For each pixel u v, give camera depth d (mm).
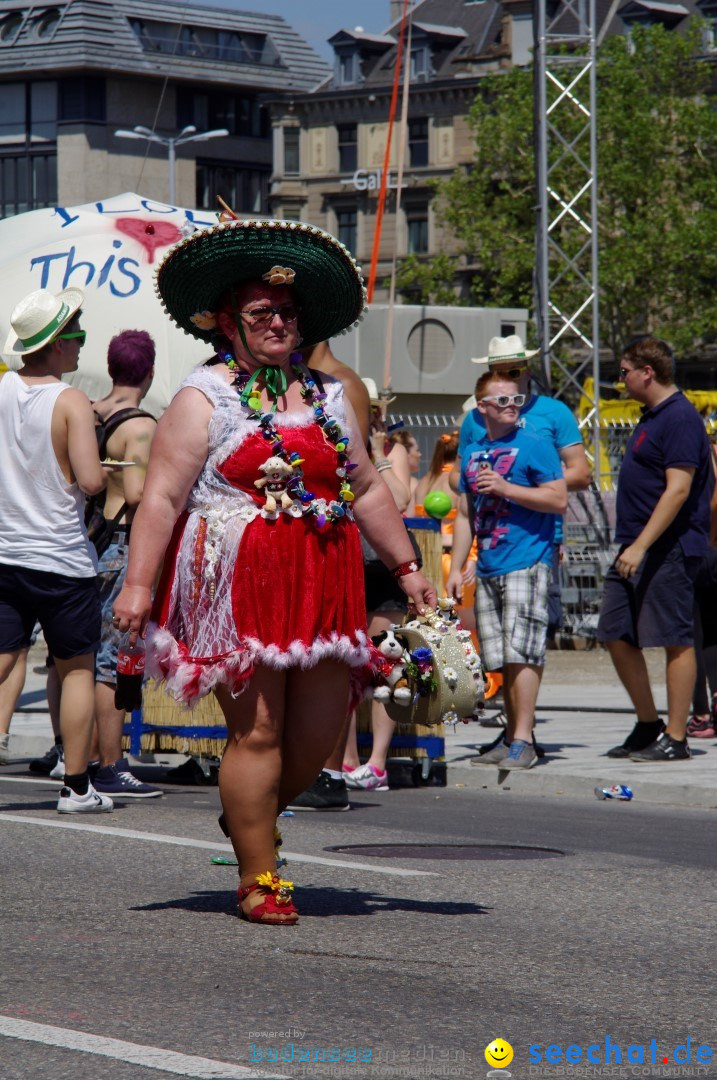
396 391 31297
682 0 99812
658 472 13953
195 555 7059
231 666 6938
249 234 7141
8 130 122938
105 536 11227
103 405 12000
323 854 9359
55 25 120062
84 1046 5293
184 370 17594
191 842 9539
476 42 107688
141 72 120812
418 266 93312
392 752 13352
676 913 7766
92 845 9406
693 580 14109
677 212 82812
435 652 9180
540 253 37219
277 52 127688
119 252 17766
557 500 13320
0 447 10438
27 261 17625
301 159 112312
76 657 10664
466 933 7152
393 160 107812
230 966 6418
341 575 7164
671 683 14070
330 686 7230
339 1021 5645
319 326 7602
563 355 81875
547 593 13570
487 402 13500
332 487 7223
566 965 6594
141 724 12969
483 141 86250
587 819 11258
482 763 13781
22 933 7012
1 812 10859
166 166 123562
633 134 82438
